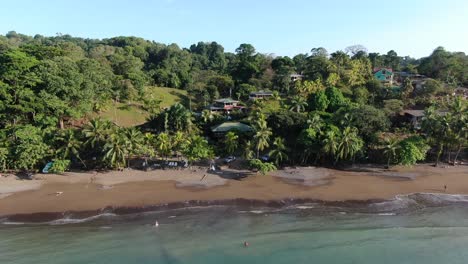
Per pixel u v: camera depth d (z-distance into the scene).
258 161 70.69
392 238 46.41
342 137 71.81
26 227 48.00
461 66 128.62
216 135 89.31
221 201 57.44
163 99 124.06
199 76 150.75
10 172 66.81
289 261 40.50
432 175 70.81
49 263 39.00
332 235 47.25
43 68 83.19
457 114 76.62
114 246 43.38
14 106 76.69
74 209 53.03
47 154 67.94
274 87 125.75
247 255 41.78
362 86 113.06
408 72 143.38
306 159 76.44
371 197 59.44
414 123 90.75
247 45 174.38
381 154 76.75
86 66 98.56
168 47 191.00
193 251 42.56
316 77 120.56
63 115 86.00
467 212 54.97
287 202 57.53
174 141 76.69
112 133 69.31
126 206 54.53
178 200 57.31
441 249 43.59
